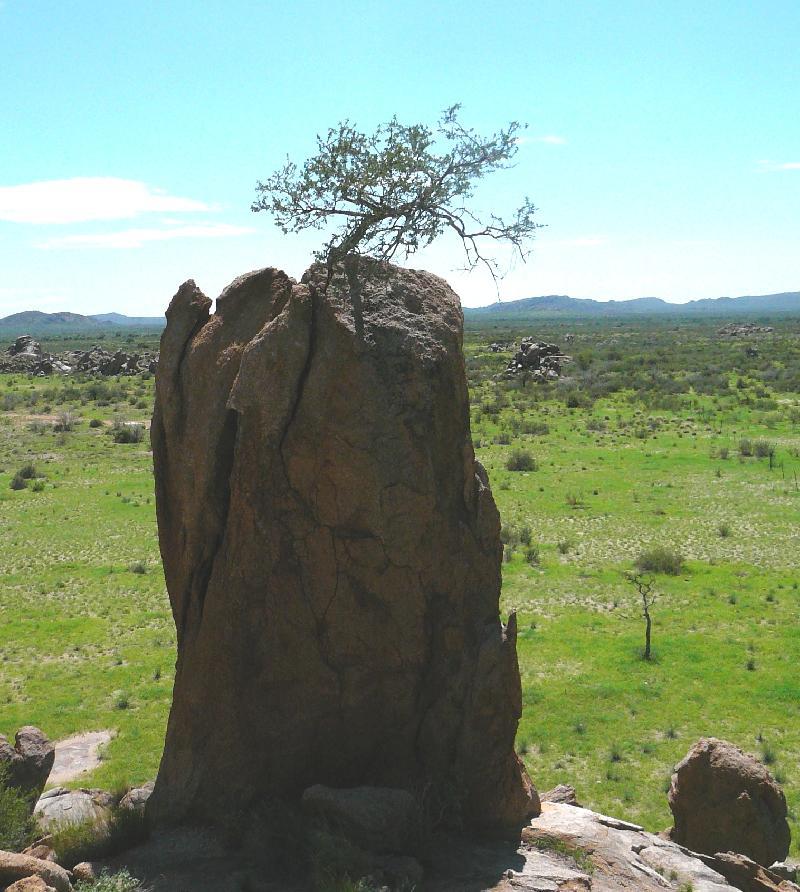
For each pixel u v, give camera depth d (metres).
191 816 11.22
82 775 20.22
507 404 97.69
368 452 10.82
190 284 12.31
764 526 44.16
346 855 9.56
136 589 35.41
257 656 11.11
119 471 63.44
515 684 11.59
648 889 10.90
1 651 28.50
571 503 50.00
